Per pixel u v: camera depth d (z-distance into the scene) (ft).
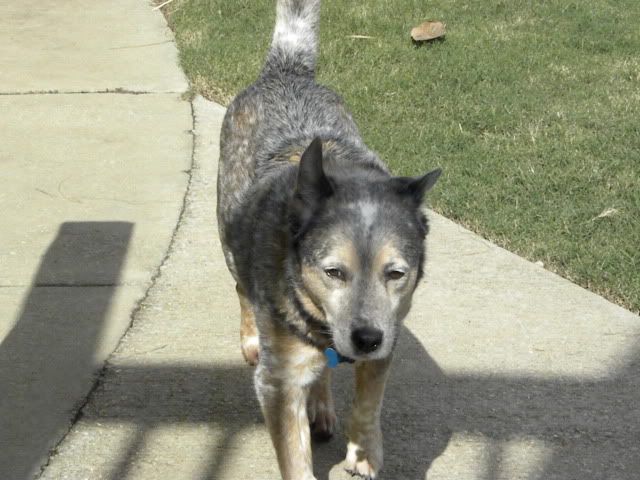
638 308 7.11
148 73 11.03
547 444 5.94
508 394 6.30
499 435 5.99
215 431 5.97
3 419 5.94
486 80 10.68
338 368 6.55
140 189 8.51
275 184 5.67
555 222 7.96
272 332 5.35
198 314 6.95
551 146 9.05
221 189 6.51
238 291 6.44
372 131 9.40
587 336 6.81
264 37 11.69
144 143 9.35
